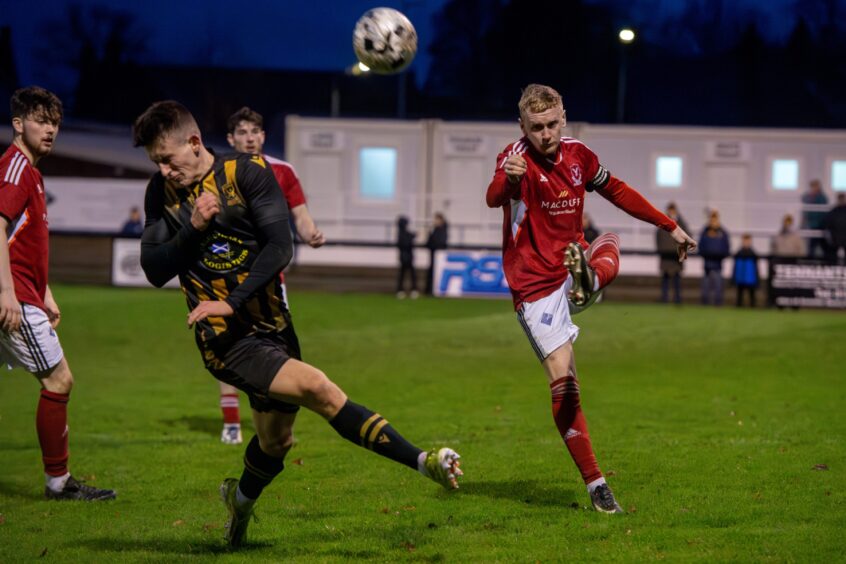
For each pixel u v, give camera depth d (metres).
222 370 10.84
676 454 16.42
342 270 59.25
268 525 12.60
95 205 62.06
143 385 26.56
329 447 18.16
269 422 10.91
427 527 12.33
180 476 15.88
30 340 13.98
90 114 85.38
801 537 11.53
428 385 25.77
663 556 10.88
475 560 10.92
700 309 45.06
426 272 55.19
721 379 26.14
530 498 13.71
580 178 12.97
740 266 46.81
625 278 56.69
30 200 13.89
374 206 59.66
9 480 15.84
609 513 12.68
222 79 80.69
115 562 11.16
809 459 15.91
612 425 19.50
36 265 14.09
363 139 59.66
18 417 22.00
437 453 10.00
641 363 29.45
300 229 18.19
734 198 58.28
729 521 12.30
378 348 33.09
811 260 45.75
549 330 12.91
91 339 34.84
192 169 10.70
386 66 13.91
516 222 12.97
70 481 14.46
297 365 10.57
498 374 27.72
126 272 50.66
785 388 24.45
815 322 39.88
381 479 15.26
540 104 12.35
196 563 11.02
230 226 10.76
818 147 58.09
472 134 59.34
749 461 15.76
